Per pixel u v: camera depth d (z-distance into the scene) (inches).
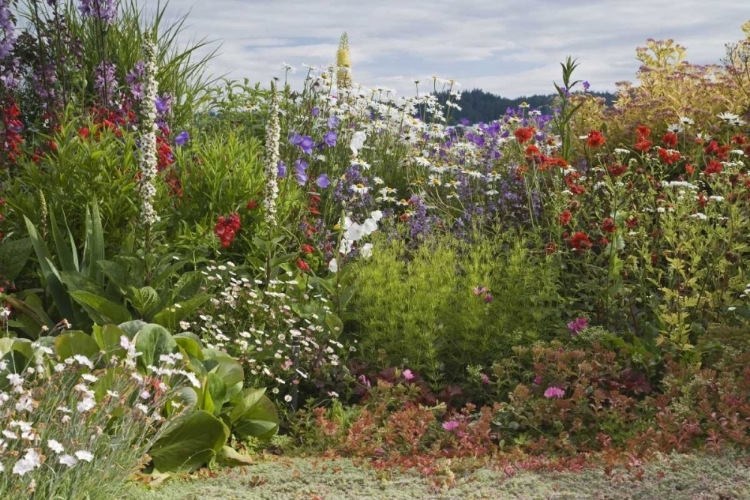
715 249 233.3
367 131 404.2
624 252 256.1
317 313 231.8
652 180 266.8
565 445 170.7
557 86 292.5
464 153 378.3
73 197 239.6
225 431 162.1
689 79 398.0
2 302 215.0
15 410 129.4
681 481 140.1
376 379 216.8
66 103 329.4
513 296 233.3
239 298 228.2
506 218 314.8
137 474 150.1
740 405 169.6
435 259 254.4
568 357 200.8
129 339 168.6
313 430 188.2
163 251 221.1
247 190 264.5
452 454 169.0
